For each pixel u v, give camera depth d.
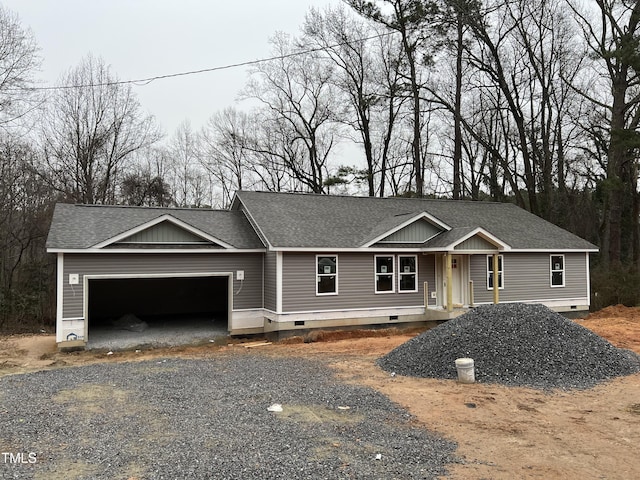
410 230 19.56
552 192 32.41
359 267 18.38
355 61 36.62
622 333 16.39
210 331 18.77
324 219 19.72
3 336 19.77
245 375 11.04
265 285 18.19
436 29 30.02
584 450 6.64
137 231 16.27
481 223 22.11
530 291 21.03
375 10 31.05
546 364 10.91
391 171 40.62
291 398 9.06
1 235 24.67
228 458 6.18
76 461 6.09
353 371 11.52
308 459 6.19
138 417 7.84
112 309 22.28
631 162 30.36
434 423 7.77
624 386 10.02
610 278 25.09
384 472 5.86
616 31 26.47
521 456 6.43
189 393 9.37
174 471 5.79
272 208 19.91
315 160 39.06
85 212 17.88
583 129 31.72
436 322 19.47
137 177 38.28
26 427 7.36
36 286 22.59
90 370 11.78
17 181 26.66
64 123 31.80
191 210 20.08
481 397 9.21
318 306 17.58
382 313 18.64
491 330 11.88
